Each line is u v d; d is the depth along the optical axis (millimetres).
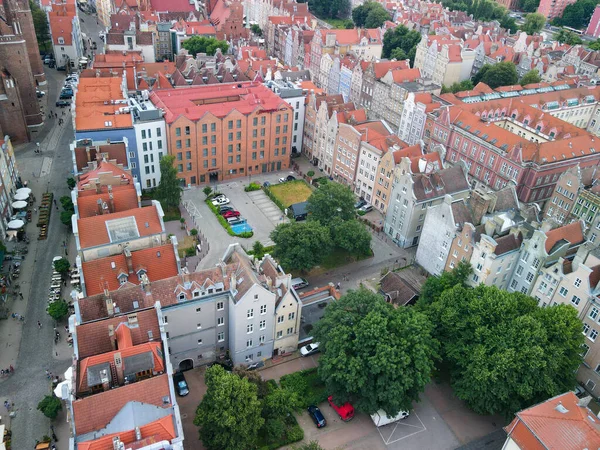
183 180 147750
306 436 81875
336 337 80812
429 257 117250
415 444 82312
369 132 142500
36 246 118500
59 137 166750
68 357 92250
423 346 79188
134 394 63969
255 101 151125
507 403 80500
